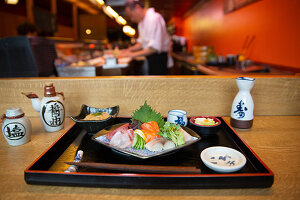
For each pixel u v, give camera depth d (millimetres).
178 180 340
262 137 527
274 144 491
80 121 527
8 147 488
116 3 1880
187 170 371
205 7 3209
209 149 438
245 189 346
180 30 5566
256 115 689
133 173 377
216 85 668
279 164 412
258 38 1644
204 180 340
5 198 327
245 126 566
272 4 1436
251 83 549
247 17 1827
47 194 337
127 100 683
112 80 672
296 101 678
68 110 690
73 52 2480
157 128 495
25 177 356
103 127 547
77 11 4176
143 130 472
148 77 682
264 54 1561
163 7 2512
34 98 563
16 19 3012
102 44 3689
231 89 669
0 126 608
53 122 561
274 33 1420
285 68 1280
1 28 2699
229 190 344
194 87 670
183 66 2635
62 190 346
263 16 1556
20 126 488
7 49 1116
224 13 2377
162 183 342
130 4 1656
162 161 426
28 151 469
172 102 680
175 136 461
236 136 505
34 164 381
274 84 669
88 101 688
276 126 596
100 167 385
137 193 338
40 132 569
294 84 668
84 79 675
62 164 425
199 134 551
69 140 525
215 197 328
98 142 474
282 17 1324
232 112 588
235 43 2111
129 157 441
